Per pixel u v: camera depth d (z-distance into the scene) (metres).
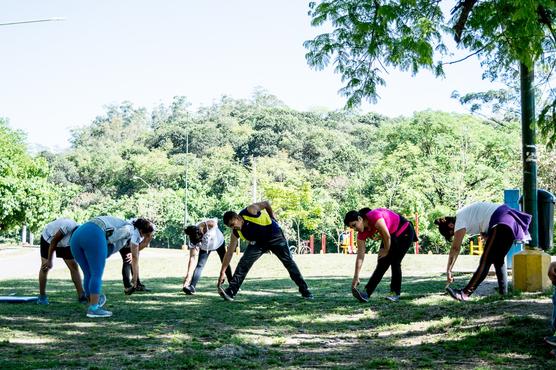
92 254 7.13
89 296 7.13
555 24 8.16
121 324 6.55
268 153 79.81
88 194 78.94
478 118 45.16
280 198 46.09
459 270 14.99
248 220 8.82
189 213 57.72
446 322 6.15
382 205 41.50
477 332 5.52
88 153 94.44
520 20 7.27
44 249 8.36
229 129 90.56
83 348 5.24
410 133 44.41
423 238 41.12
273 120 86.62
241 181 63.97
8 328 6.20
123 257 10.02
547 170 27.34
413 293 8.97
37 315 7.14
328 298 9.05
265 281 12.94
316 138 79.19
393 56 8.65
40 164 36.22
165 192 63.03
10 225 32.09
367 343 5.57
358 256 8.29
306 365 4.62
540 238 8.41
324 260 19.52
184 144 90.25
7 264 22.91
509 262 10.53
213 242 9.91
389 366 4.49
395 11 7.98
